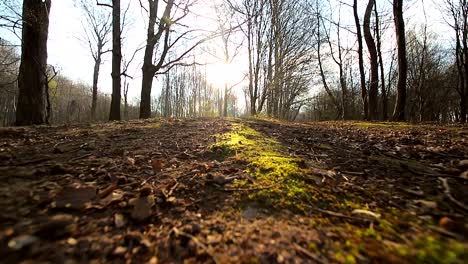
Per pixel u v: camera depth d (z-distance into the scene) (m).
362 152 3.48
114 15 10.15
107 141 3.87
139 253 1.35
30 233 1.41
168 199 1.91
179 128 5.32
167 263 1.28
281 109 26.62
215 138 4.02
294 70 19.66
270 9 17.28
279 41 18.70
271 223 1.62
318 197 1.96
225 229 1.57
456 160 2.89
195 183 2.20
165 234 1.51
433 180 2.36
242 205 1.85
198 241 1.44
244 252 1.35
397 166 2.79
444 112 35.28
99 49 27.42
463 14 16.92
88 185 2.09
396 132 5.42
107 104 45.56
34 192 1.91
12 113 36.00
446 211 1.79
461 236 1.49
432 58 29.72
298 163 2.67
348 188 2.17
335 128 6.64
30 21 6.95
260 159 2.73
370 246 1.39
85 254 1.31
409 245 1.40
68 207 1.73
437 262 1.26
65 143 3.58
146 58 11.09
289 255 1.32
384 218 1.70
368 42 12.44
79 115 42.22
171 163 2.80
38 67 7.14
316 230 1.55
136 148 3.44
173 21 11.09
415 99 27.31
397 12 9.81
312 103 38.94
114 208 1.76
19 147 3.28
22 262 1.21
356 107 30.16
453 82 27.53
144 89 11.02
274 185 2.10
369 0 12.32
